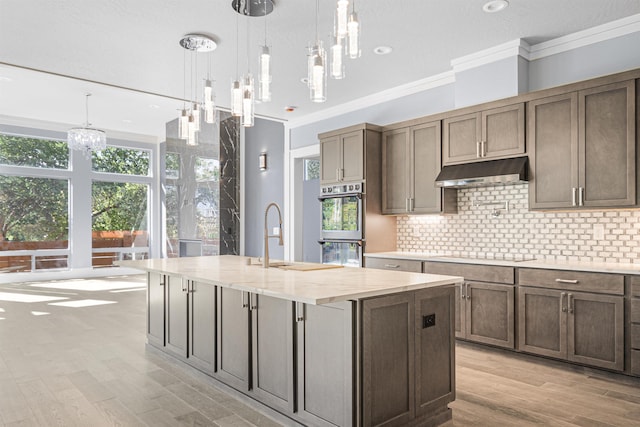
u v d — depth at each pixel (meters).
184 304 3.52
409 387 2.42
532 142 3.91
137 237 10.05
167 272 3.16
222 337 3.10
